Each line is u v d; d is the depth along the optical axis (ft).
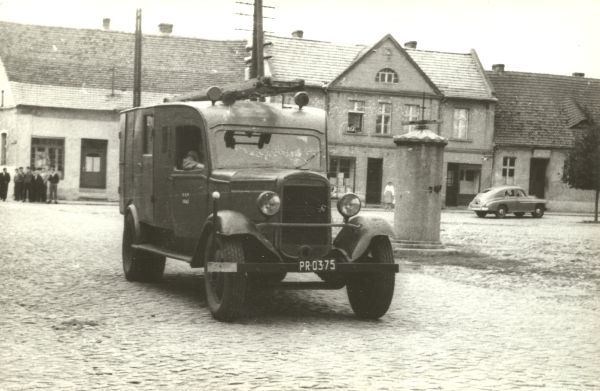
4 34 179.22
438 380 23.52
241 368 24.35
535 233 101.45
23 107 168.35
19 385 21.79
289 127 37.52
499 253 69.36
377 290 33.37
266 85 37.17
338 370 24.40
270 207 31.76
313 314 35.32
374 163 179.73
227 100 37.14
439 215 65.98
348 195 33.63
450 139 183.93
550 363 26.48
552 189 190.49
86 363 24.61
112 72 179.32
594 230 111.75
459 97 183.01
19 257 54.44
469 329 32.60
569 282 50.47
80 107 171.22
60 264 51.39
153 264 43.73
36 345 27.04
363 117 177.88
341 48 182.91
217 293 33.04
